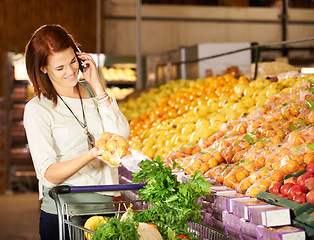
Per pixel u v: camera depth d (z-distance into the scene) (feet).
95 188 6.41
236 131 10.46
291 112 10.07
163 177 6.31
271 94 11.93
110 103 7.54
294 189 6.66
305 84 11.12
